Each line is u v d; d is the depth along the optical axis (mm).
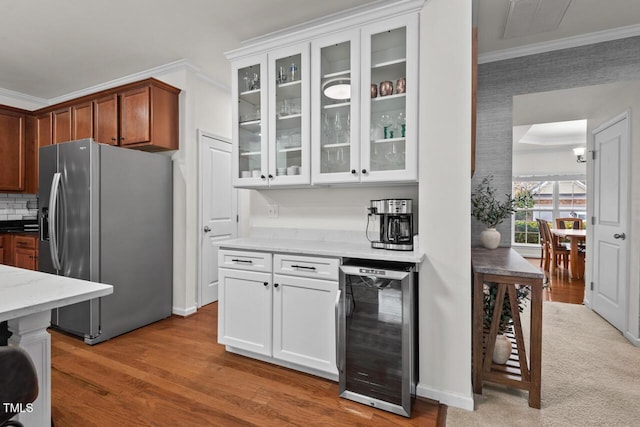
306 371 2170
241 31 2648
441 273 1854
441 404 1833
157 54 3031
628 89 2730
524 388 1816
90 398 1862
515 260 2143
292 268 2137
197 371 2176
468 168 1807
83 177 2650
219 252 2451
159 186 3188
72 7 2297
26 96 3986
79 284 1233
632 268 2664
